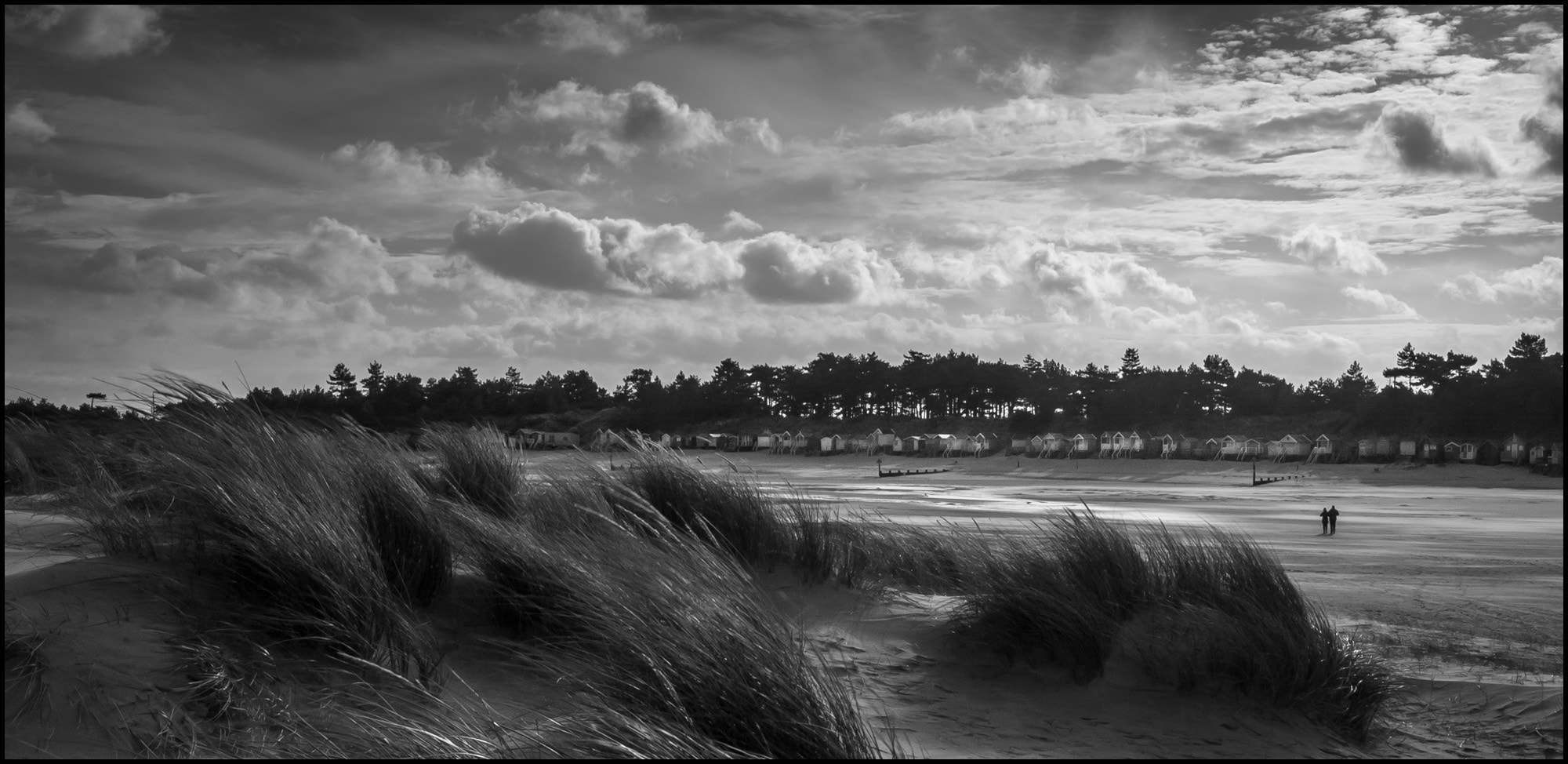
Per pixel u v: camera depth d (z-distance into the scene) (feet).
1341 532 82.94
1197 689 17.79
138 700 12.69
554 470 24.75
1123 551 20.62
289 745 12.44
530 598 17.13
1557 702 18.76
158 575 16.38
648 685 13.97
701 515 22.93
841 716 13.76
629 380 503.20
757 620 15.38
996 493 153.99
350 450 20.24
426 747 12.44
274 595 15.72
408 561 17.92
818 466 307.17
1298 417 347.77
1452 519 105.91
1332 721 17.28
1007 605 19.47
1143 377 380.78
